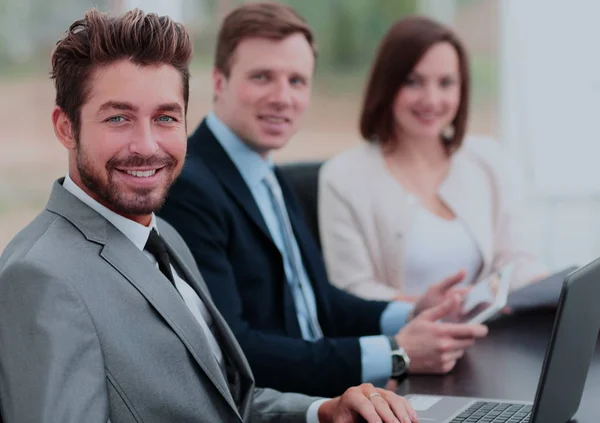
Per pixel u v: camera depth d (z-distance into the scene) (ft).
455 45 10.52
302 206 10.68
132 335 5.05
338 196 10.55
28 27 15.07
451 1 17.53
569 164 17.24
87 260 5.06
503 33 17.38
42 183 15.37
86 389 4.69
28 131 15.23
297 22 8.35
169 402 5.12
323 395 7.16
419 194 10.66
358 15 17.16
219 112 8.37
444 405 6.13
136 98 5.20
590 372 6.90
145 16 5.29
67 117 5.33
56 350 4.61
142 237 5.49
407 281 10.39
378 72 10.64
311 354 7.18
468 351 7.66
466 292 8.14
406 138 10.73
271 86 8.15
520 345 7.77
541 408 5.11
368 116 10.82
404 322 8.45
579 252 17.28
